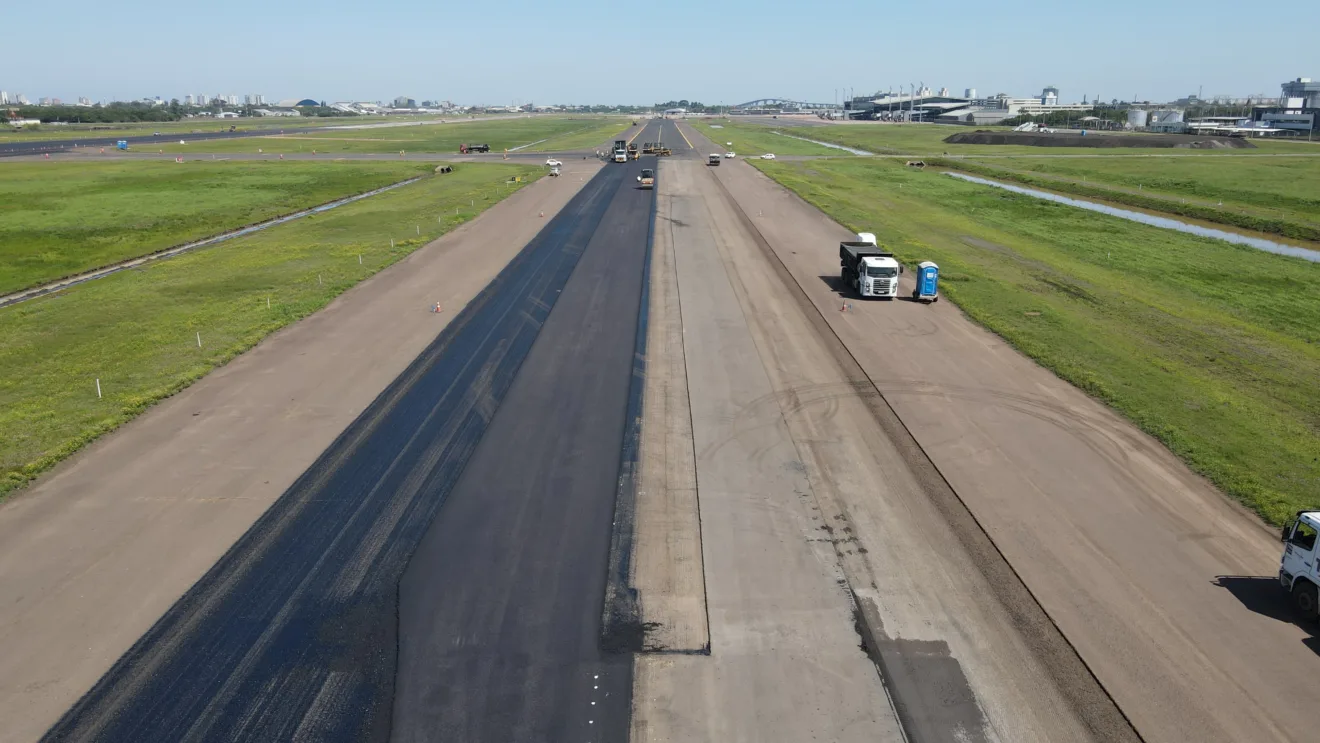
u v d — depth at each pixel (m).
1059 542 23.81
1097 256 65.00
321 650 19.17
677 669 18.67
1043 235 74.12
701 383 36.06
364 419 31.86
